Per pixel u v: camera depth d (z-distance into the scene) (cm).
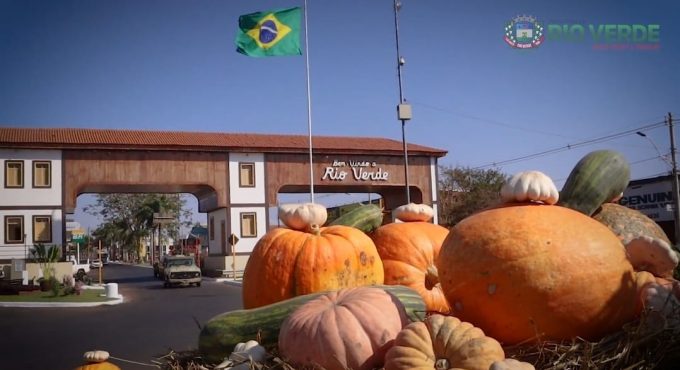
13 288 2614
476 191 4719
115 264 9506
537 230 309
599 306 298
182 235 8750
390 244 479
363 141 4184
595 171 412
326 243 442
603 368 275
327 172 3791
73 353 1194
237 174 3628
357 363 296
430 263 468
